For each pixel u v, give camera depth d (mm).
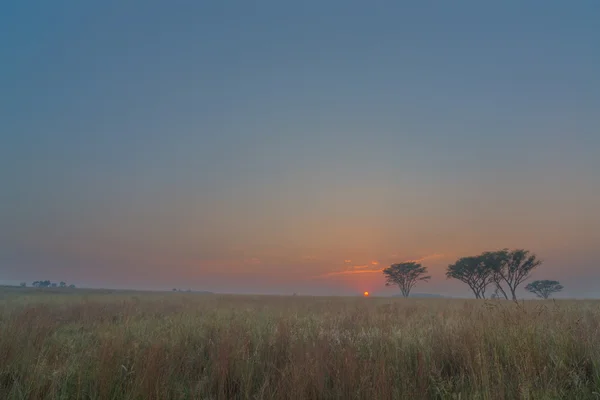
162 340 7145
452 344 6582
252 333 7762
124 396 4793
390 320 9875
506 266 63531
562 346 5934
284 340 7328
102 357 5547
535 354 5547
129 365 5699
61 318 13023
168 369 5539
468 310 12039
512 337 6098
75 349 6844
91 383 5121
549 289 82750
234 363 5949
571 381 4969
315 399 4730
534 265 62375
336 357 5945
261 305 20281
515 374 5070
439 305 20312
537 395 4418
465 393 4621
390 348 6297
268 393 4793
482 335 6270
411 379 5191
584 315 9578
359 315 12086
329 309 17000
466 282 68312
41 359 5691
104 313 13898
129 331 8203
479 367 5156
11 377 5352
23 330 7543
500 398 4367
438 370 5387
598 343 6113
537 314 7570
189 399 4980
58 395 4785
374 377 4844
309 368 5246
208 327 8820
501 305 8500
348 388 4906
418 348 6199
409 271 87625
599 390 4660
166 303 22297
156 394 4684
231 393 5254
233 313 12102
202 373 6039
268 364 5883
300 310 15617
